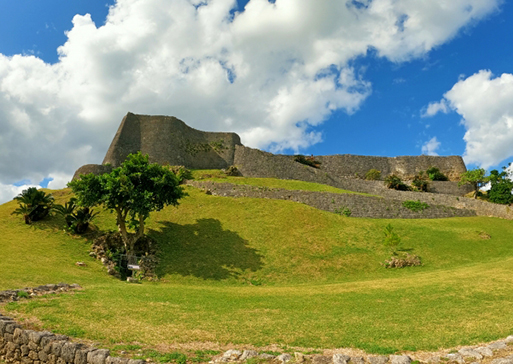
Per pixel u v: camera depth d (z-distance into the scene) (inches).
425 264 1321.4
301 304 741.3
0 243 1240.8
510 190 2364.7
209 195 1971.0
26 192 1498.5
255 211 1744.6
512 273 956.6
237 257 1332.4
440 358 418.0
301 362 406.3
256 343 486.0
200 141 2883.9
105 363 393.1
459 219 1950.1
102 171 2331.4
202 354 440.1
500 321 559.2
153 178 1282.0
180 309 668.1
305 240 1475.1
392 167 2989.7
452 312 629.9
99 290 793.6
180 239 1448.1
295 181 2325.3
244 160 2684.5
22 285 793.6
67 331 488.4
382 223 1699.1
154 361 407.8
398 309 673.0
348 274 1245.7
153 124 2699.3
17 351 465.1
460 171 2903.5
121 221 1280.8
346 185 2447.1
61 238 1360.7
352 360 410.3
